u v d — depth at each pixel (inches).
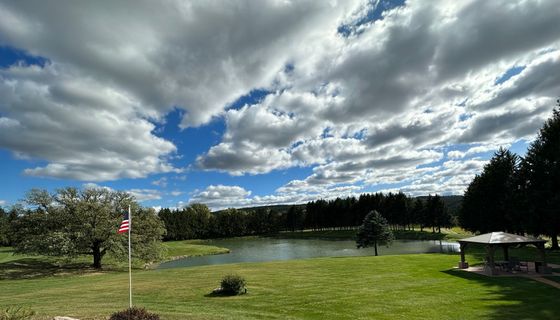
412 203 3988.7
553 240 1357.0
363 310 514.6
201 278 852.6
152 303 564.7
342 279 784.3
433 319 468.4
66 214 1354.6
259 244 3346.5
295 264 1099.3
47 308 503.8
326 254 2076.8
